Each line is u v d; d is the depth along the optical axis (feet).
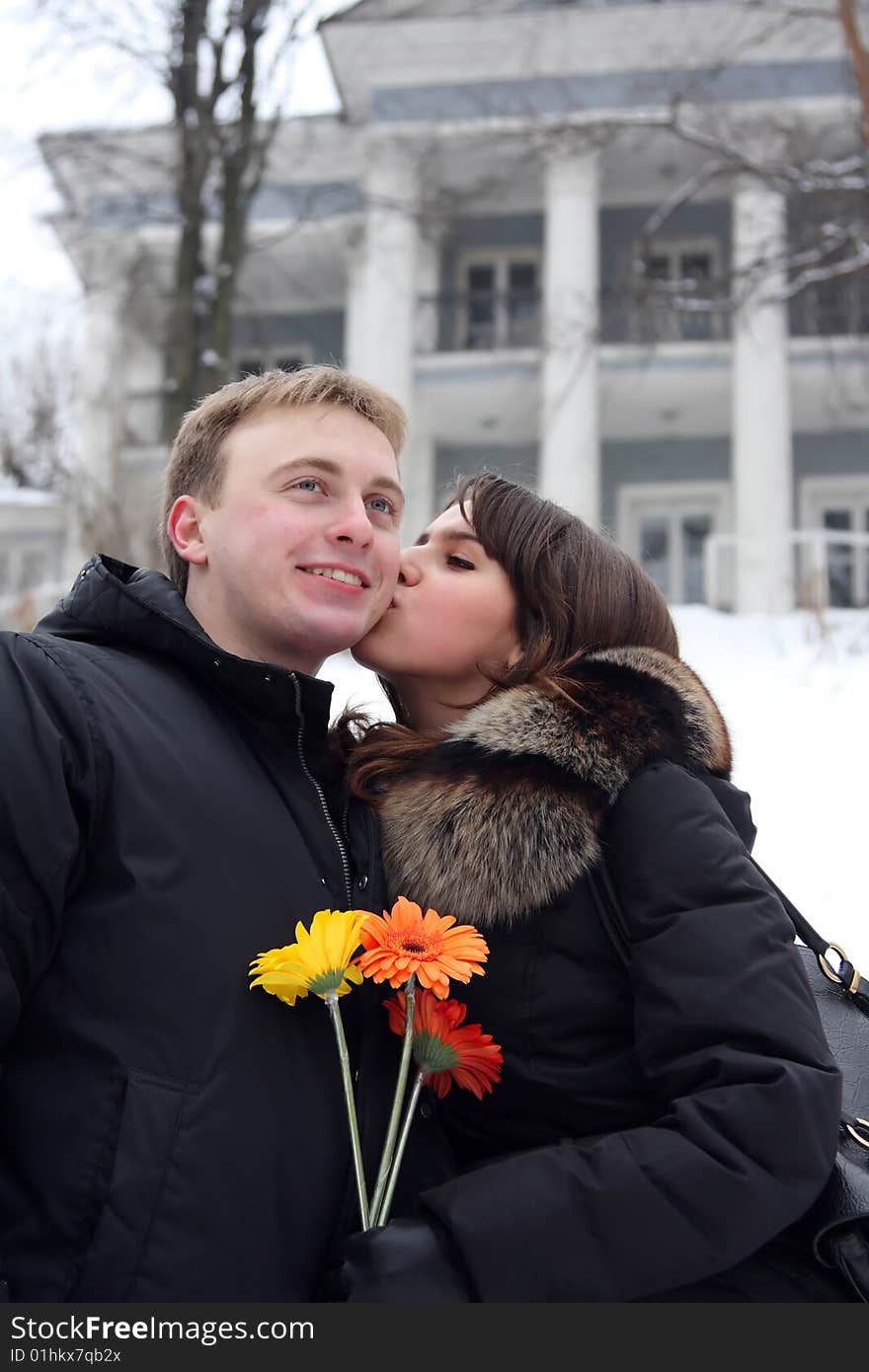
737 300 33.47
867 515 54.65
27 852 4.03
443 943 4.32
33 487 63.21
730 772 5.42
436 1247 4.00
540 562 5.58
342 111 47.67
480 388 49.16
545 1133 4.78
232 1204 3.98
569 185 47.14
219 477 5.25
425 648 5.61
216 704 4.86
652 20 43.52
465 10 44.75
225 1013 4.16
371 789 5.23
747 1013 4.22
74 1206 3.84
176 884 4.23
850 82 38.42
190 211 33.71
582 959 4.79
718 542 42.45
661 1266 3.93
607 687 5.07
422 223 45.73
